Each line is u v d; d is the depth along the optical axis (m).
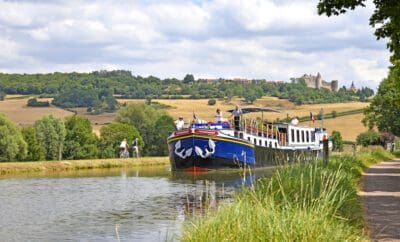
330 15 19.19
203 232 12.47
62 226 21.27
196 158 51.75
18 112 141.62
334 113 150.38
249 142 54.88
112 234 19.45
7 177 46.81
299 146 68.00
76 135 90.88
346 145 107.06
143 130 109.38
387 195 21.77
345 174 22.42
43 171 56.31
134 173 51.75
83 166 61.56
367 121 72.25
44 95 161.75
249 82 193.12
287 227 11.46
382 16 19.66
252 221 11.94
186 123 58.78
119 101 168.62
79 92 160.25
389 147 82.44
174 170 53.88
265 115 148.25
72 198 30.06
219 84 188.00
